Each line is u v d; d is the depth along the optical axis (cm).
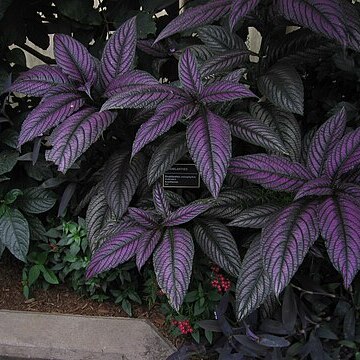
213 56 137
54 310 147
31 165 152
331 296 129
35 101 164
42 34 171
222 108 132
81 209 150
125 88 132
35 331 139
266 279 120
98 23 158
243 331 126
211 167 116
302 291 129
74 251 143
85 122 125
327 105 151
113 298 149
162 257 124
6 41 161
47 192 150
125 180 136
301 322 126
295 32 136
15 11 158
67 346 135
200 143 119
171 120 121
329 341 127
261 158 123
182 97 127
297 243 111
